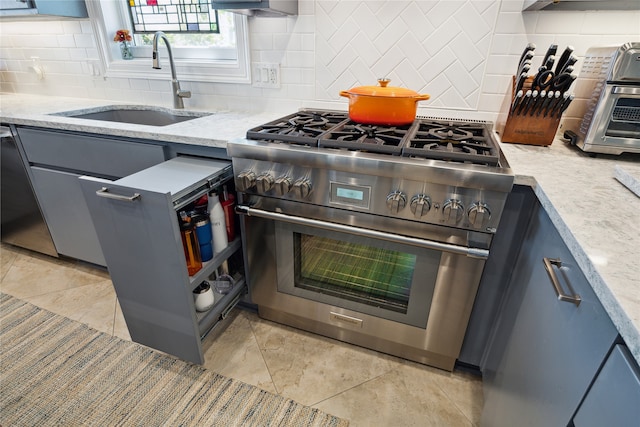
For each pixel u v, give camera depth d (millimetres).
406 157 1015
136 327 1322
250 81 1776
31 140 1596
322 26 1549
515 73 1384
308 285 1391
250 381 1332
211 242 1278
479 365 1317
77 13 1881
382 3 1436
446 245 1051
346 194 1097
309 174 1116
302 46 1615
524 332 898
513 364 942
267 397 1272
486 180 923
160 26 2002
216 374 1355
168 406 1227
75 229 1760
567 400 613
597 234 645
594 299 579
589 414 537
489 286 1157
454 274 1127
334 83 1633
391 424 1196
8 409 1196
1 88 2383
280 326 1604
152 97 2033
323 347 1497
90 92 2164
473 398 1293
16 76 2301
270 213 1229
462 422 1208
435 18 1396
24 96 2252
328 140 1105
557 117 1170
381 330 1346
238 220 1432
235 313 1676
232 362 1411
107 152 1468
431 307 1214
